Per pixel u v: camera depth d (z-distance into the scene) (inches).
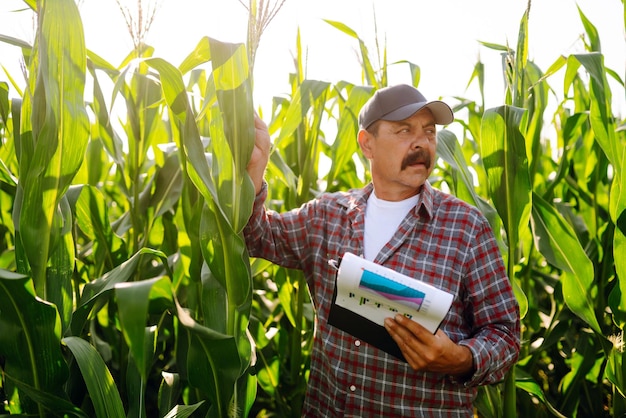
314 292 77.6
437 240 69.7
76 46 62.6
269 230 75.4
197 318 86.7
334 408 71.4
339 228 74.7
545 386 120.0
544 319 117.3
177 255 93.1
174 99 62.7
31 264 62.6
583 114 108.4
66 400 66.4
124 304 46.3
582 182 115.5
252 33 63.5
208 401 82.8
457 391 68.7
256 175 70.8
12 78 91.7
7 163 94.3
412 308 57.4
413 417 68.0
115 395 63.1
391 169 70.8
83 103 63.8
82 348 61.2
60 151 62.4
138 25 80.2
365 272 57.9
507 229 82.0
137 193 94.3
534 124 100.2
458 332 69.1
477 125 121.9
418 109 67.7
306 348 108.3
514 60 84.7
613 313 87.0
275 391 100.7
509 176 80.5
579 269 88.7
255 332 96.0
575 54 90.7
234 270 65.3
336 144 101.8
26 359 62.7
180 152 80.4
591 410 108.2
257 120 71.1
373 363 68.7
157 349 100.3
